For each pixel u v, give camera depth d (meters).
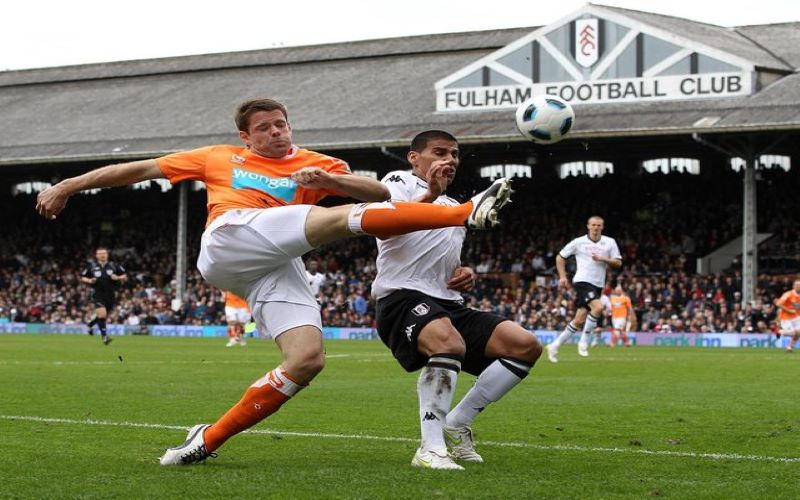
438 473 6.22
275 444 7.70
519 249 45.03
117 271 28.89
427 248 6.98
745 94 36.44
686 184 45.94
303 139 41.25
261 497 5.38
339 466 6.53
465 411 6.99
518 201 47.47
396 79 47.38
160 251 52.34
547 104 8.87
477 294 42.66
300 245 6.30
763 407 10.88
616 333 31.55
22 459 6.78
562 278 20.45
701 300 36.94
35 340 32.34
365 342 34.16
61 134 48.22
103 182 6.62
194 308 43.31
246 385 13.67
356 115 43.28
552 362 20.42
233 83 51.75
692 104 36.81
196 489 5.61
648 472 6.40
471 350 7.08
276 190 6.72
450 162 6.68
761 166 41.91
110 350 25.00
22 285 50.59
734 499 5.49
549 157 43.72
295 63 52.41
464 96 40.16
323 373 16.48
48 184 53.38
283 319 6.49
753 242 35.31
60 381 14.16
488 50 49.72
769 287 38.12
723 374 16.70
